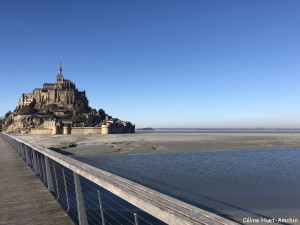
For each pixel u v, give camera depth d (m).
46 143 87.31
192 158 43.75
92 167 4.73
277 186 21.41
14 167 14.29
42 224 5.69
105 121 198.38
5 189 9.10
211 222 2.05
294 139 111.19
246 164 36.16
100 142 87.19
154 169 31.33
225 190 19.98
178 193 19.14
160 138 117.56
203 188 20.67
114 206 14.42
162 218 2.48
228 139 109.88
